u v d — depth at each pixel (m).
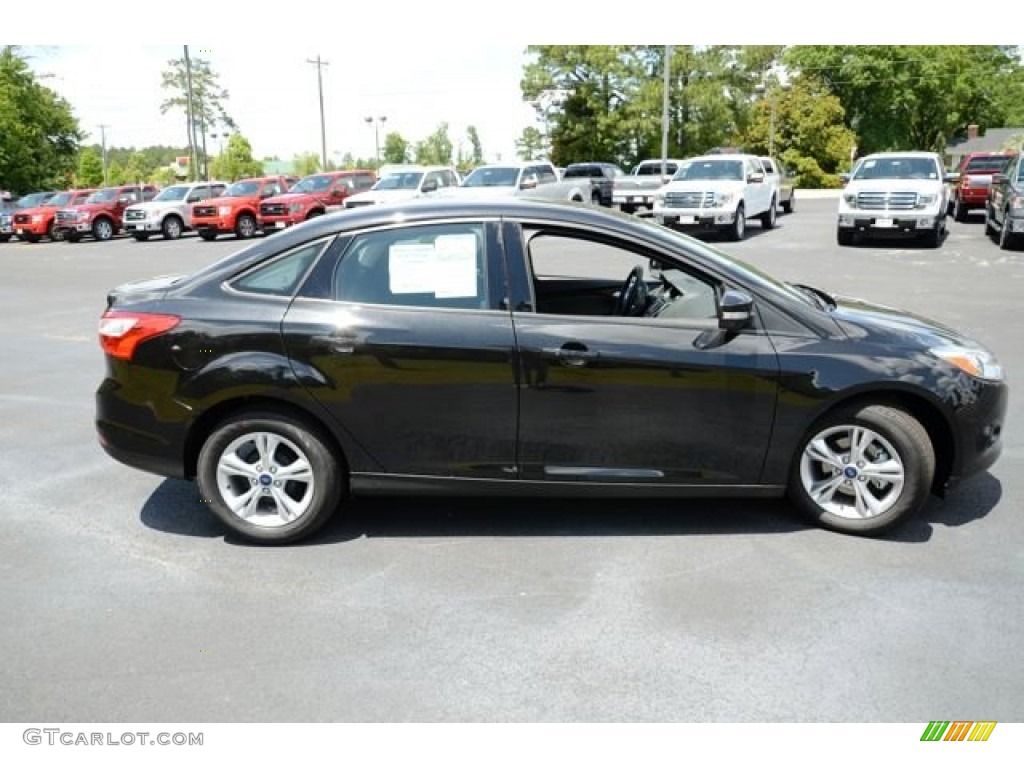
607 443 4.16
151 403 4.26
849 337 4.18
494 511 4.70
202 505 4.89
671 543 4.25
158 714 2.99
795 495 4.32
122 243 29.33
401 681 3.15
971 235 20.81
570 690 3.08
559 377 4.09
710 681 3.11
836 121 64.50
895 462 4.16
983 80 77.00
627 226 4.27
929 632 3.39
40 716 2.99
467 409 4.15
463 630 3.48
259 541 4.33
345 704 3.03
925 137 74.94
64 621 3.60
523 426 4.16
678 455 4.19
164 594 3.83
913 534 4.30
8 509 4.85
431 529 4.48
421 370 4.12
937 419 4.26
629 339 4.09
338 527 4.54
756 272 4.46
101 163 94.62
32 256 24.03
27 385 7.82
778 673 3.14
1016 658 3.21
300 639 3.43
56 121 59.03
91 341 9.94
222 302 4.23
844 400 4.19
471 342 4.09
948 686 3.05
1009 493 4.84
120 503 4.93
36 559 4.20
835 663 3.20
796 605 3.62
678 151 53.78
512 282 4.16
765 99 63.78
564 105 54.59
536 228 4.21
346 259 4.21
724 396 4.12
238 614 3.64
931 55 68.69
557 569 4.00
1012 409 6.43
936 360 4.14
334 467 4.27
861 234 18.69
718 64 52.16
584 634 3.43
